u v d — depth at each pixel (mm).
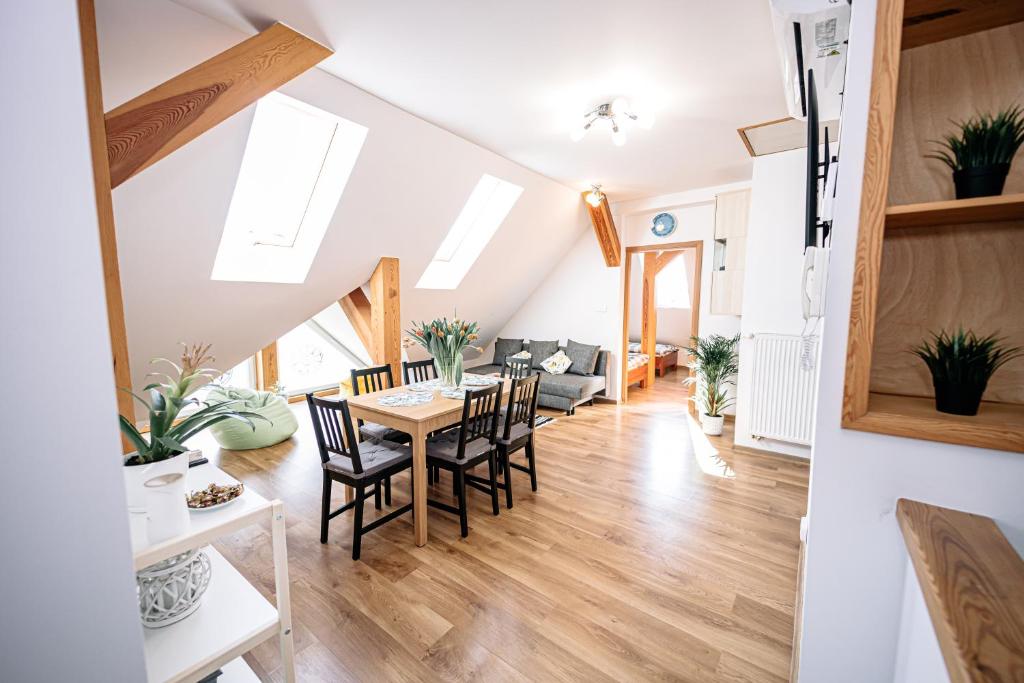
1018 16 965
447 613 1846
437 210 3746
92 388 569
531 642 1693
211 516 1192
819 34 1310
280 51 1932
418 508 2334
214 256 2898
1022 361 1037
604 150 3484
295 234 3379
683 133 3115
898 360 1158
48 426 539
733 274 3975
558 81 2375
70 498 562
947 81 1063
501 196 4363
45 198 519
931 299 1114
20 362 515
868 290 942
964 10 948
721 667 1578
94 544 587
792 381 3463
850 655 1043
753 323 3646
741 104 2641
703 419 4383
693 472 3387
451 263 4895
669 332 8773
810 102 1229
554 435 4328
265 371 5312
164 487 1067
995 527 841
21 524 529
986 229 1048
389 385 3445
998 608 617
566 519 2648
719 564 2189
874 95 906
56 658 566
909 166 1110
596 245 5660
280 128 2744
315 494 2998
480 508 2803
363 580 2062
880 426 951
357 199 3180
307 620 1809
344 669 1574
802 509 2771
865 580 1011
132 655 634
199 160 2342
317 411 2314
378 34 1953
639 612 1854
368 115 2650
